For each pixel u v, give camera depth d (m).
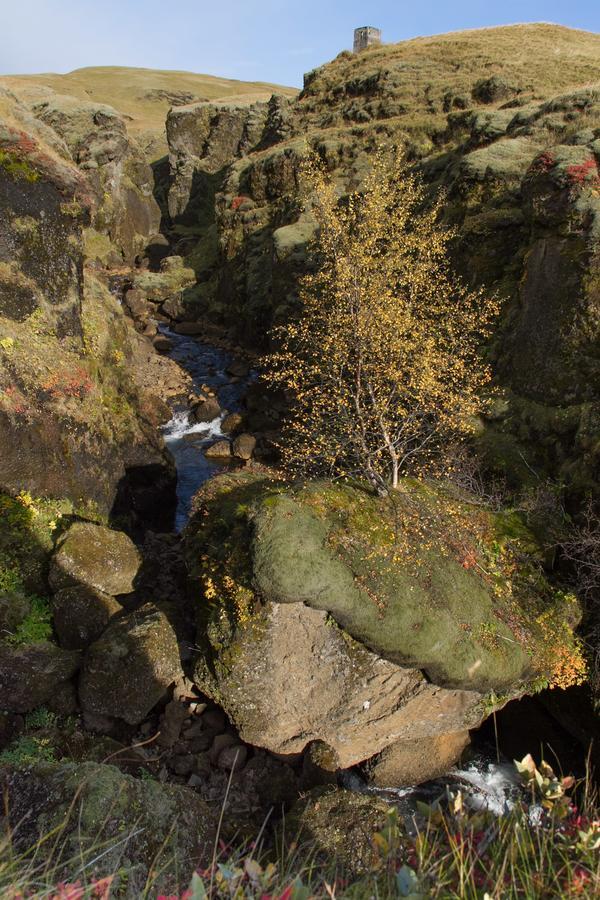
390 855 2.57
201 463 19.09
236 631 7.79
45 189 12.47
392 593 7.48
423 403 10.52
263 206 32.88
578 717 8.51
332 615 7.50
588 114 17.98
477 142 21.42
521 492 10.71
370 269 12.01
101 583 10.39
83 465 12.56
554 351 11.93
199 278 35.94
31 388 11.63
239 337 29.16
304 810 6.76
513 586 8.57
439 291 14.09
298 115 38.19
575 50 32.78
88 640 9.66
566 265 11.95
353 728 7.99
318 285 17.75
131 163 46.06
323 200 12.52
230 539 8.65
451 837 2.53
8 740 8.31
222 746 8.40
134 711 8.61
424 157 27.23
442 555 8.33
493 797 8.37
